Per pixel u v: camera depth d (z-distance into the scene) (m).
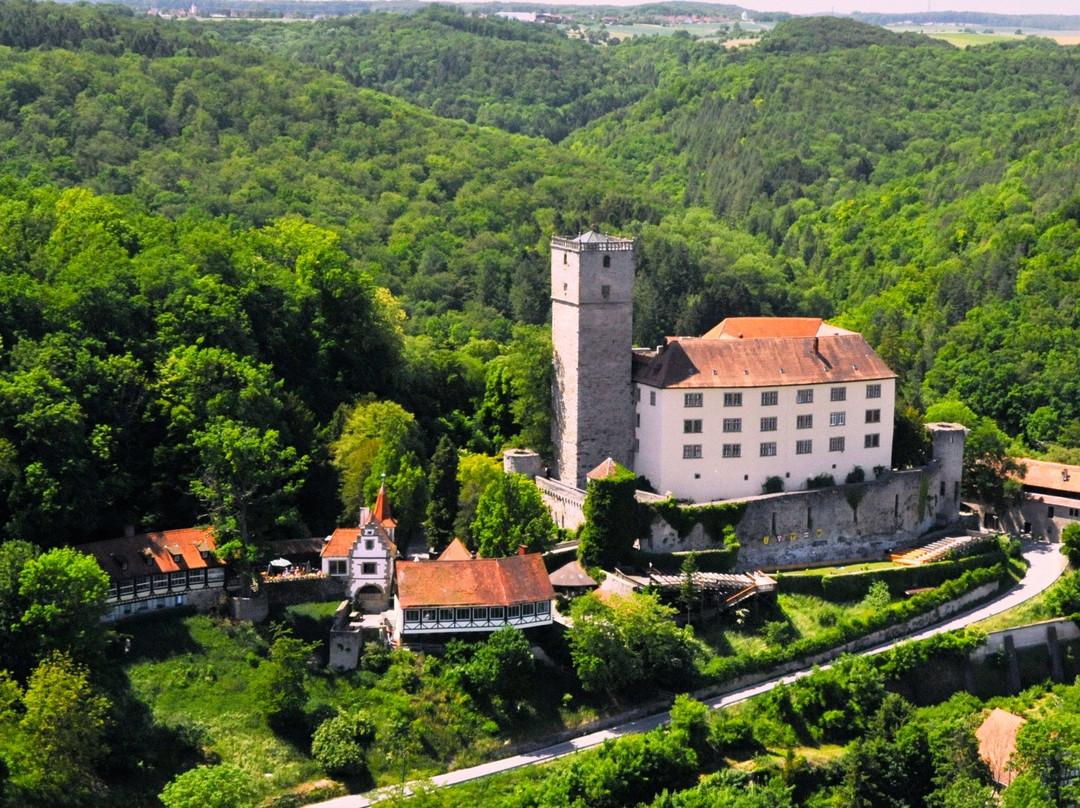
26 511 137.00
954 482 185.75
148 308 172.50
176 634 134.62
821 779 134.75
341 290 193.75
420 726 129.88
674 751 130.12
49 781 113.69
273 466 145.38
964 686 153.62
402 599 137.25
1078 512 192.50
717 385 166.38
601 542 153.62
